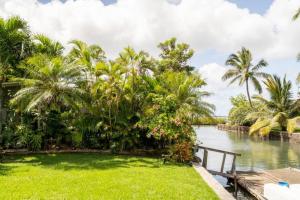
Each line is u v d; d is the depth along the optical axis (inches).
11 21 578.2
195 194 318.0
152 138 663.1
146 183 358.9
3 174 390.6
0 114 617.0
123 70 634.8
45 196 297.3
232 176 501.7
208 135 1617.9
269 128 1264.8
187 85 637.9
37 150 605.0
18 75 617.0
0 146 590.2
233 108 2074.3
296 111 1374.3
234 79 1744.6
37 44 669.3
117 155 601.0
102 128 647.1
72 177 379.9
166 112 574.6
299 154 869.8
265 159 780.0
